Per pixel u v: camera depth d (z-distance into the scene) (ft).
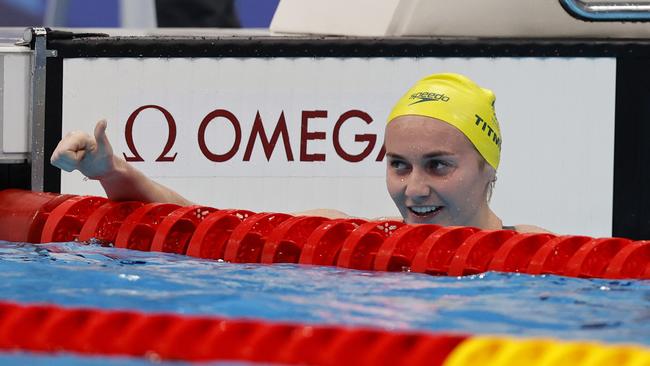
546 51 47.88
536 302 31.04
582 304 30.91
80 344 25.67
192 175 48.47
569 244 37.45
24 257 36.55
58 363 23.91
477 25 48.78
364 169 48.16
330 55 47.85
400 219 45.37
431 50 47.75
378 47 47.75
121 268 34.99
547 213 48.42
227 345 25.13
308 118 48.08
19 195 43.06
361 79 47.88
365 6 50.42
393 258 36.63
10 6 70.38
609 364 23.34
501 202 48.42
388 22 49.19
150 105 48.29
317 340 24.97
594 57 47.96
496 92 48.01
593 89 48.06
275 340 25.11
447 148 39.52
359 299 30.91
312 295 31.40
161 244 38.63
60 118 48.11
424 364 23.97
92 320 26.35
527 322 28.48
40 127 47.85
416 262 36.27
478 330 27.48
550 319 28.86
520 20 48.60
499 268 36.40
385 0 49.67
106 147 37.93
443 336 24.77
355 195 48.29
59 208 40.98
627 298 31.99
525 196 48.37
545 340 24.94
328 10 51.85
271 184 48.37
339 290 32.30
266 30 56.34
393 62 47.85
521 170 48.32
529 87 48.03
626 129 48.08
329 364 24.32
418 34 48.98
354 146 48.16
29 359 24.26
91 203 41.70
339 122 48.06
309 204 48.42
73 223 40.63
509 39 47.85
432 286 33.27
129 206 40.50
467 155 40.11
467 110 40.60
